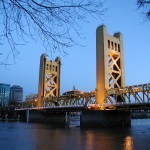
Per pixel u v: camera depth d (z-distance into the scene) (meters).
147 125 123.06
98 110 101.38
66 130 88.50
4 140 57.09
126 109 97.69
